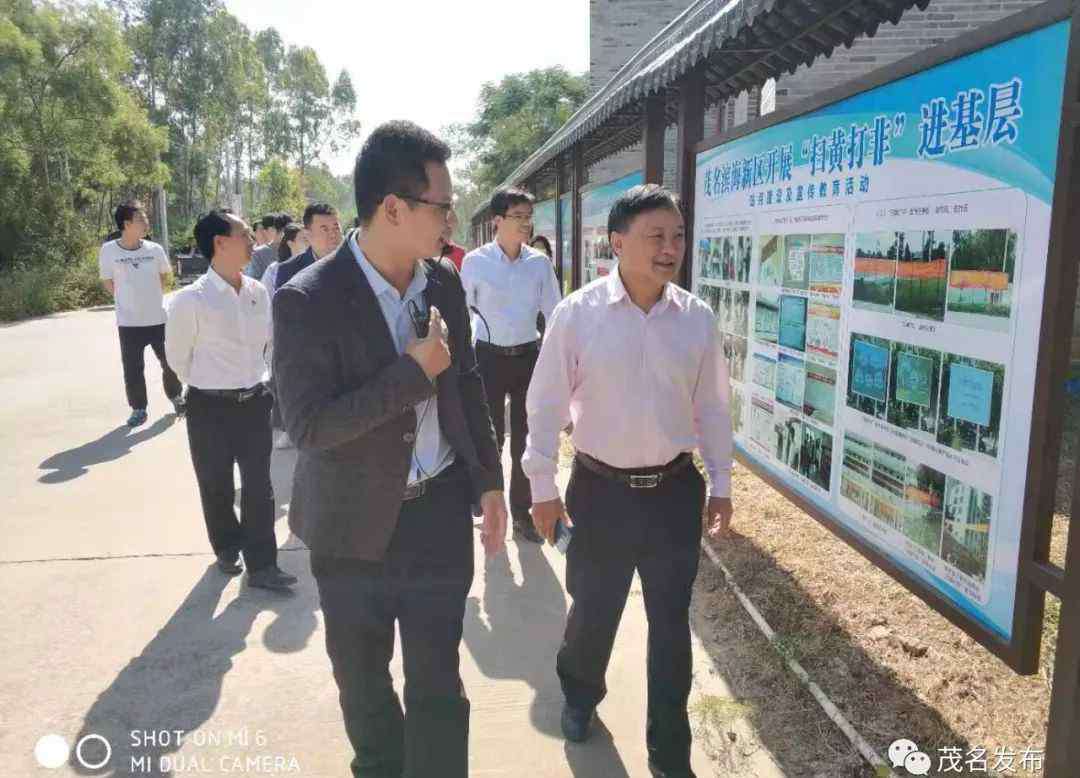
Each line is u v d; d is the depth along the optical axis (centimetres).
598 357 233
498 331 441
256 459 379
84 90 2203
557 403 245
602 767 255
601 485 241
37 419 759
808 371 339
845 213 305
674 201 230
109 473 580
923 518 261
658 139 541
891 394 278
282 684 308
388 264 199
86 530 467
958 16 813
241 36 4997
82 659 325
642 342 231
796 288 348
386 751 212
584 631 252
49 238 2206
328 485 198
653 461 237
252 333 378
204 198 4838
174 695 300
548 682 307
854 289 300
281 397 192
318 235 499
